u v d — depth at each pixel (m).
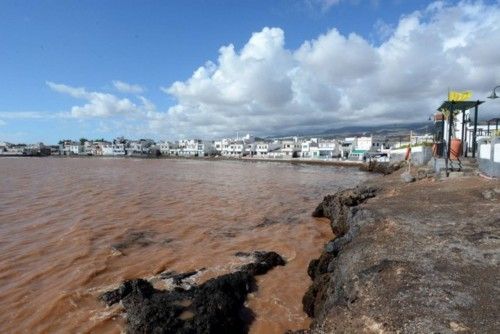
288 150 157.25
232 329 11.08
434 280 8.38
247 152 178.12
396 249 10.77
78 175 66.88
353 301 8.39
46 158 172.75
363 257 10.81
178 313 11.18
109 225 24.17
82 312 12.38
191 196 38.97
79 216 26.94
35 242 20.12
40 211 28.95
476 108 33.41
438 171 26.97
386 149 121.94
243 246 20.17
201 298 11.97
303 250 19.59
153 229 23.50
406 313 7.14
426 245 10.79
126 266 16.66
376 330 6.87
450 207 15.27
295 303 13.30
